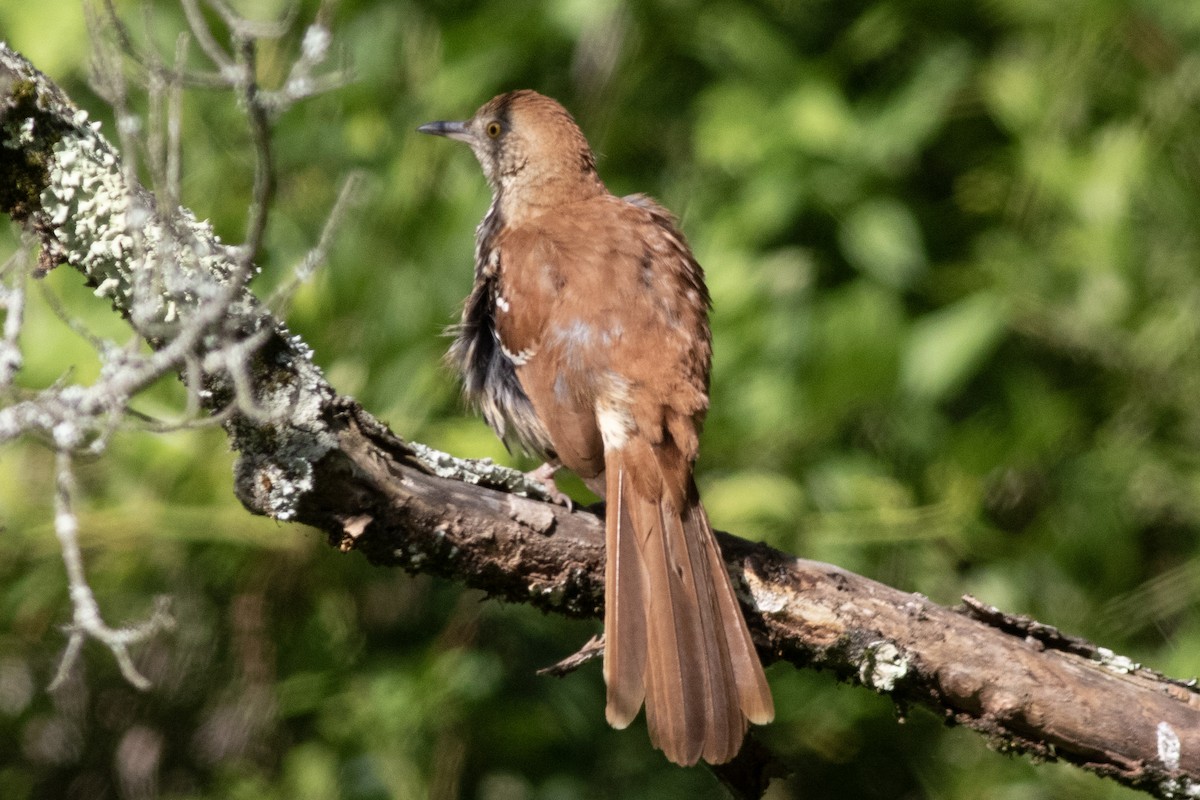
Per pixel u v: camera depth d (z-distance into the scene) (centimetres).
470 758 1223
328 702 1206
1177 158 1210
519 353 782
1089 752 685
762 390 1145
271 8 1130
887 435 1224
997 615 692
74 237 634
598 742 1260
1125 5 1183
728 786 746
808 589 698
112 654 1259
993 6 1189
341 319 1145
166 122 1090
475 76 1151
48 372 1011
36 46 1023
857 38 1166
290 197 1166
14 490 1094
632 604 686
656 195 1189
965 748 1242
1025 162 1166
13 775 1276
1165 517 1272
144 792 1259
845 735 1262
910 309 1184
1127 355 1232
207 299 620
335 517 648
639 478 722
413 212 1159
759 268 1134
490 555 675
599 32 1179
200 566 1191
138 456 1076
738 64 1176
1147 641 1241
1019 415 1197
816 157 1131
